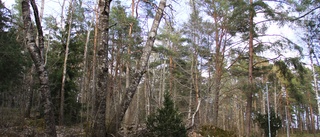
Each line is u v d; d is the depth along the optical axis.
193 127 12.78
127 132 9.73
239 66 21.95
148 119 9.95
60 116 14.30
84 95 20.25
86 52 19.19
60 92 16.17
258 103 43.31
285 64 18.50
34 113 15.88
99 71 7.87
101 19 8.19
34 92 18.19
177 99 24.81
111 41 20.67
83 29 20.42
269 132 20.05
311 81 32.59
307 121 54.06
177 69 25.95
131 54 19.69
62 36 18.00
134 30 18.52
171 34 23.12
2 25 12.88
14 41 13.06
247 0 18.11
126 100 8.33
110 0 8.29
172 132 9.52
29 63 15.27
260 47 19.02
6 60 13.18
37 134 10.56
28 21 7.53
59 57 17.34
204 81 20.00
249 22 18.81
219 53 19.88
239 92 22.52
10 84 14.66
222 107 39.94
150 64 27.28
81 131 10.34
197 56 19.08
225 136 13.04
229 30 19.39
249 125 18.47
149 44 8.88
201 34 18.78
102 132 7.49
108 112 9.11
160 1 9.10
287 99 37.47
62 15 18.23
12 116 12.91
